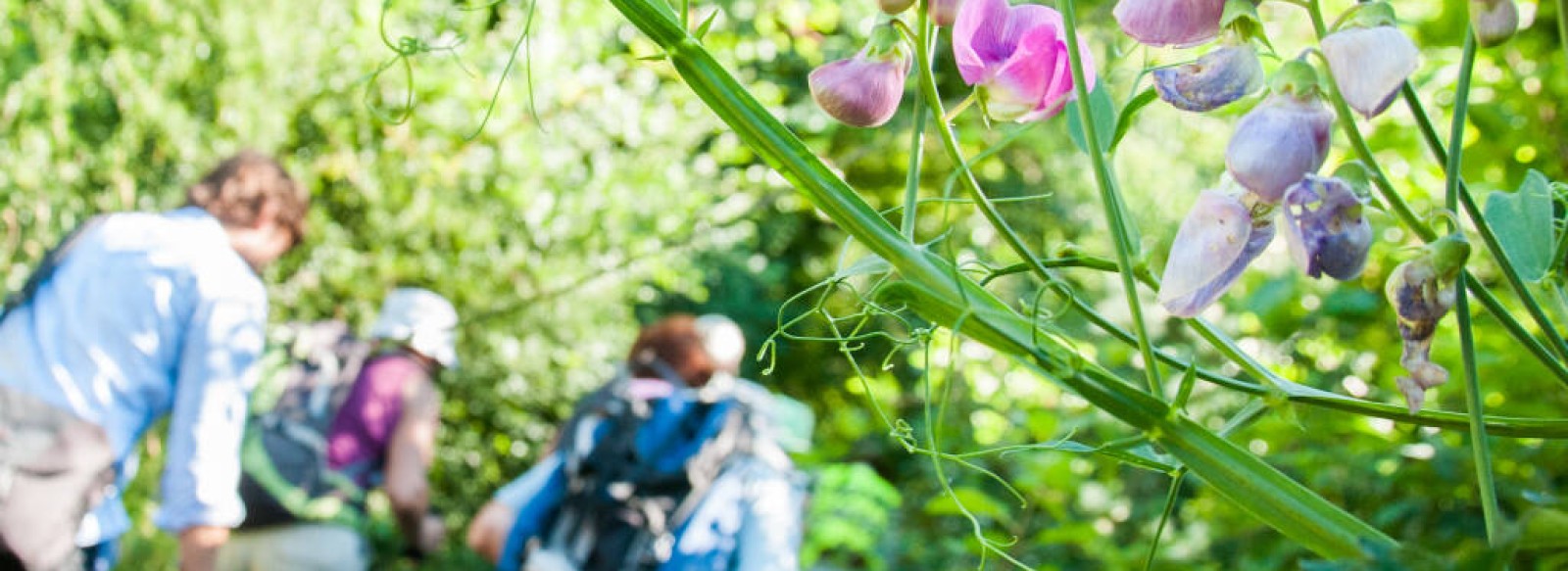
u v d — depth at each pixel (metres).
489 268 7.12
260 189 3.03
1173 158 5.31
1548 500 0.53
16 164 5.71
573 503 3.35
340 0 6.60
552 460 3.43
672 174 7.03
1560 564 0.56
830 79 0.68
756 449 3.38
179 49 6.27
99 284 2.77
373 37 6.42
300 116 6.75
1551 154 2.17
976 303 0.66
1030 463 2.90
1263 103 0.57
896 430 0.70
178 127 6.22
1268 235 0.61
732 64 6.24
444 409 7.32
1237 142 0.57
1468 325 0.59
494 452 7.44
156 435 5.68
